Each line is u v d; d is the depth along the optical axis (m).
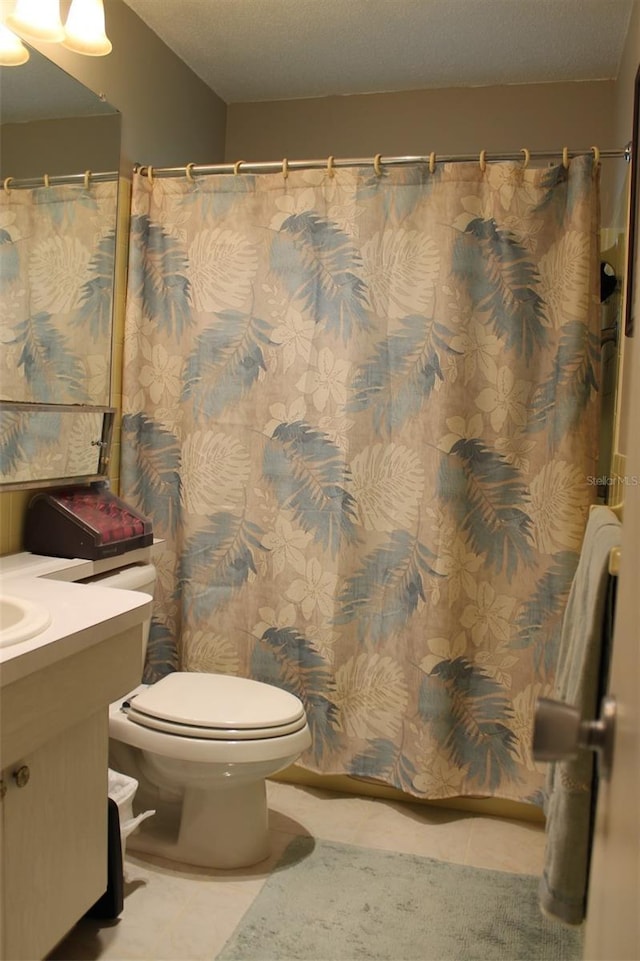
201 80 3.02
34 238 2.04
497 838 2.25
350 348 2.33
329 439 2.38
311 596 2.42
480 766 2.33
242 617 2.48
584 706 1.28
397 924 1.84
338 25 2.58
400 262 2.28
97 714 1.65
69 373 2.23
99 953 1.70
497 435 2.25
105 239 2.38
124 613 1.61
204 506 2.49
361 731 2.40
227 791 2.04
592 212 2.16
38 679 1.36
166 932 1.78
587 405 2.18
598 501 2.30
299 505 2.41
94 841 1.67
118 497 2.44
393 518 2.33
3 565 1.98
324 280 2.36
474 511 2.28
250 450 2.45
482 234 2.23
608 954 0.64
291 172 2.37
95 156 2.30
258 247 2.41
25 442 2.05
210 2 2.44
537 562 2.24
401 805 2.42
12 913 1.39
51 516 2.12
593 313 2.17
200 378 2.47
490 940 1.79
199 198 2.45
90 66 2.27
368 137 3.13
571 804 1.27
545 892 1.34
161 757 1.95
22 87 1.96
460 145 3.04
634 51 2.30
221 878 2.00
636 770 0.57
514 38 2.63
